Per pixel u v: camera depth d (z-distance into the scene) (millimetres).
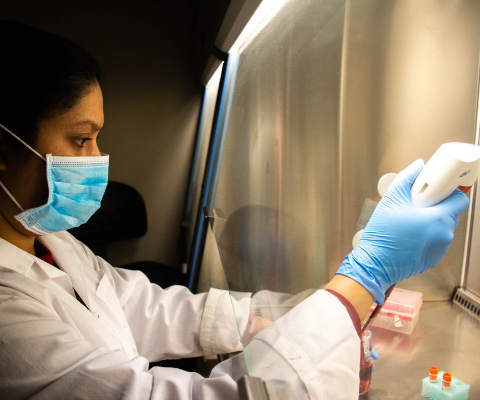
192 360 1729
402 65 760
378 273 657
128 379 596
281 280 843
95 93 728
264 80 1138
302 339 634
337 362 606
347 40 804
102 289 988
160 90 2680
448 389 617
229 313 1019
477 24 694
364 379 649
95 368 603
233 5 1214
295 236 866
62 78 666
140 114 2678
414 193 662
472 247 830
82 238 2426
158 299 1109
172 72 2676
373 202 782
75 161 756
